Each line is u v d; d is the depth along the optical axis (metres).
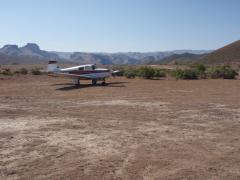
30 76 35.22
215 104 13.77
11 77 33.22
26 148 7.27
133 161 6.29
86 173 5.68
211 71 32.19
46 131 8.93
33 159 6.48
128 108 12.95
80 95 17.83
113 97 16.66
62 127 9.44
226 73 31.61
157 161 6.27
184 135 8.36
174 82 26.19
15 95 18.19
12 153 6.91
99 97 16.75
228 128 9.15
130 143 7.61
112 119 10.66
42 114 11.76
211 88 20.75
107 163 6.19
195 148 7.14
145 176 5.51
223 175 5.52
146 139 7.97
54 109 12.95
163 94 17.72
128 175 5.56
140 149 7.10
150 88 21.16
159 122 10.10
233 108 12.65
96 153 6.85
